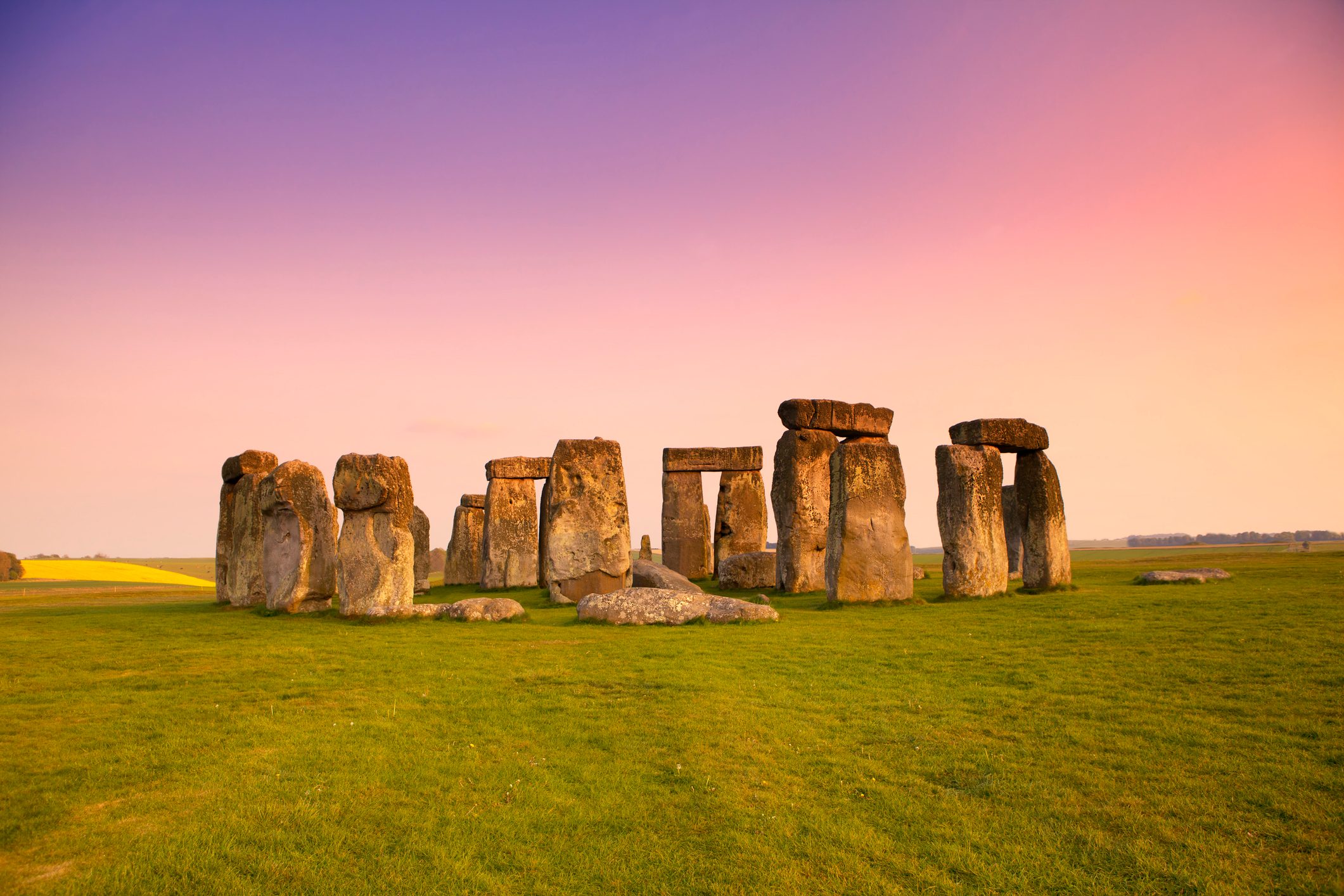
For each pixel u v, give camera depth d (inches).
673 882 237.1
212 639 592.4
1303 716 347.6
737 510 1246.9
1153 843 250.7
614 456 860.6
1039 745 330.3
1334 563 954.1
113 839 248.8
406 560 725.9
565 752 331.9
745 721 367.9
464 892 229.3
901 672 454.6
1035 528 811.4
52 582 2027.6
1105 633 533.0
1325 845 243.3
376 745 336.2
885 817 274.4
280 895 224.7
